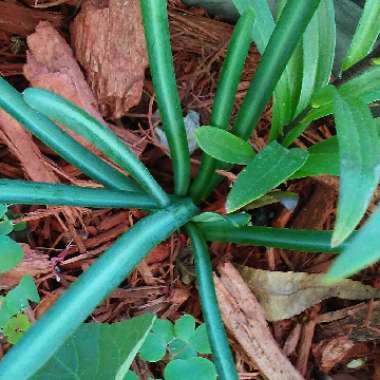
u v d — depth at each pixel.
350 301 0.40
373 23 0.27
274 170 0.28
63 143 0.30
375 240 0.14
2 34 0.39
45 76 0.36
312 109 0.31
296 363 0.39
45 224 0.38
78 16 0.37
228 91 0.30
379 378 0.40
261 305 0.38
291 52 0.27
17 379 0.22
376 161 0.21
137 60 0.36
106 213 0.38
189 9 0.41
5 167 0.38
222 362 0.29
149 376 0.37
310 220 0.40
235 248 0.40
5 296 0.35
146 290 0.38
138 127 0.40
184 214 0.32
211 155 0.31
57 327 0.23
